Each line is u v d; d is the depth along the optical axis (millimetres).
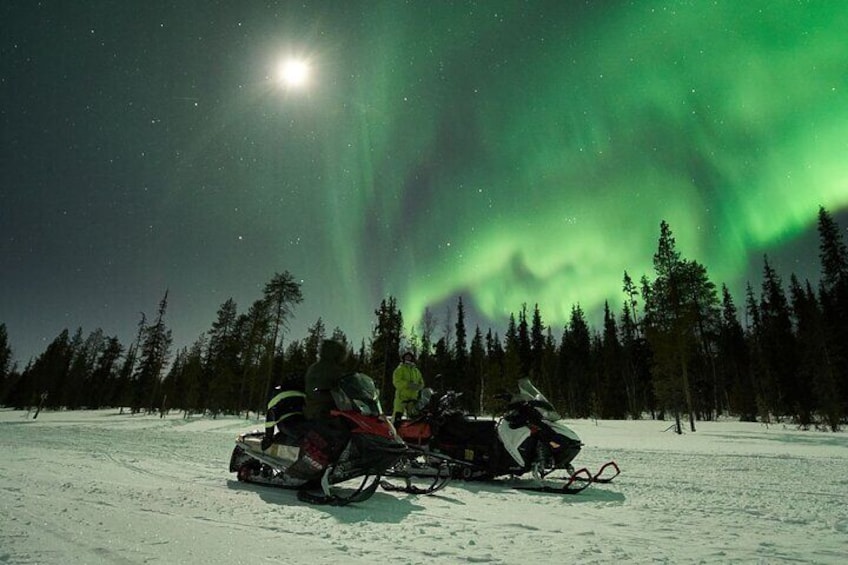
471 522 4098
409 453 5188
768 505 4949
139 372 51438
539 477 6211
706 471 7637
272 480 5559
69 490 4941
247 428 19828
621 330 57781
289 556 2951
